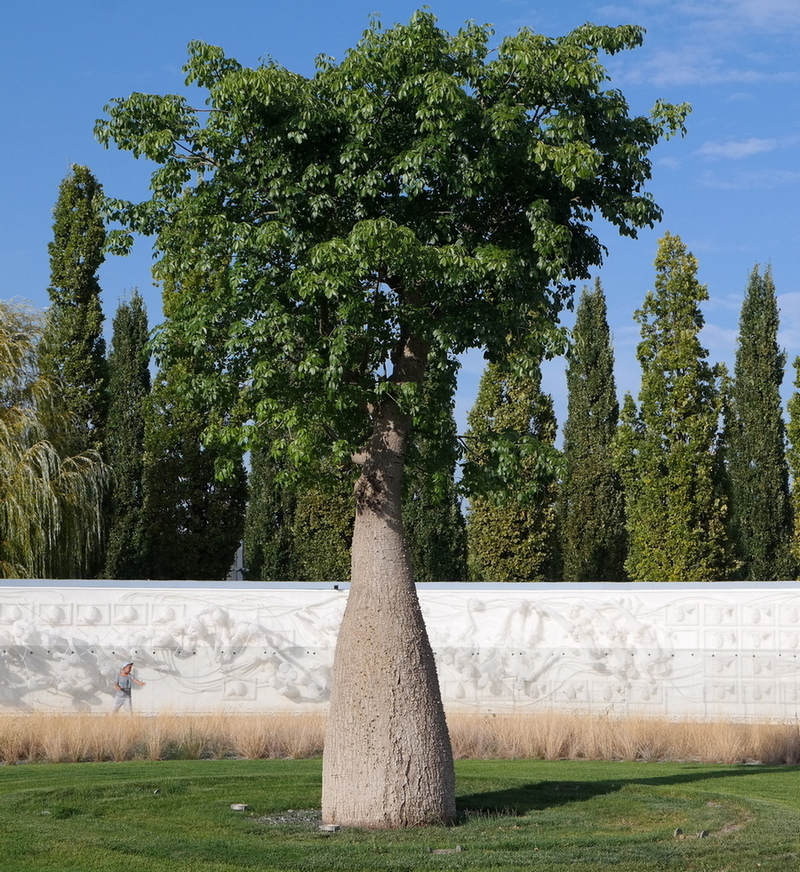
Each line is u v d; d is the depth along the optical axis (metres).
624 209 11.60
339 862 8.62
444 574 33.59
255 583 24.20
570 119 10.92
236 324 10.88
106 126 11.25
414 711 10.35
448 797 10.43
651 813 10.92
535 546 34.66
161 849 8.93
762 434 33.16
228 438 10.93
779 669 23.39
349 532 33.75
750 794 12.68
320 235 11.48
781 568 32.69
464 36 11.09
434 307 11.11
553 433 36.94
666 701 23.53
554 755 17.00
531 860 8.72
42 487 27.06
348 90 10.87
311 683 23.66
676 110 11.55
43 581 23.88
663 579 31.14
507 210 11.70
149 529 33.59
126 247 11.59
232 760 16.17
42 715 20.66
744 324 33.78
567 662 23.80
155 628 23.81
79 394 33.00
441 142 10.51
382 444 10.92
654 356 32.25
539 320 11.37
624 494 37.88
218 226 10.89
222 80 10.84
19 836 9.33
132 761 16.03
